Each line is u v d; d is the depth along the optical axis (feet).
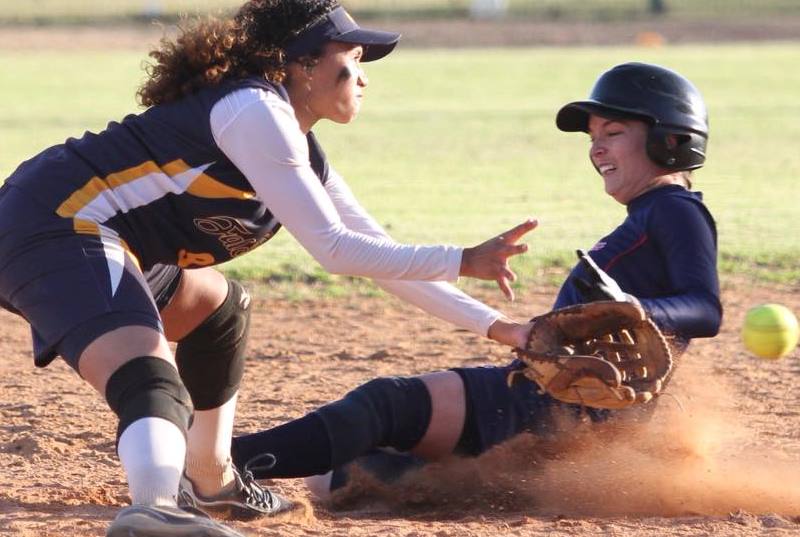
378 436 33.99
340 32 30.12
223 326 32.63
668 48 318.04
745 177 125.39
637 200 35.29
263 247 87.35
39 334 28.04
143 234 29.45
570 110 36.37
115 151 29.01
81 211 28.63
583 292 31.12
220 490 33.19
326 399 50.62
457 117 188.34
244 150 28.02
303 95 30.40
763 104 202.90
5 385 53.83
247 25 29.76
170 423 26.14
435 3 391.45
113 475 39.19
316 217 28.02
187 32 29.66
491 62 285.23
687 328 32.78
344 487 36.01
